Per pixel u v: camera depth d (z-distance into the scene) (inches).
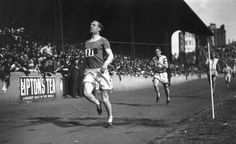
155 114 421.7
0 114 429.7
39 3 971.3
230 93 709.9
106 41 315.0
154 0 1371.8
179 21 1694.1
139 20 1487.5
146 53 1584.6
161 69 547.2
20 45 705.0
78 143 259.6
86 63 321.1
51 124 346.9
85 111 464.8
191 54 2322.8
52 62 725.3
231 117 351.9
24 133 298.2
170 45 1750.7
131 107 505.0
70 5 1101.1
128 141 266.1
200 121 336.8
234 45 2731.3
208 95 721.6
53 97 707.4
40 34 933.8
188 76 1745.8
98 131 307.0
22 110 483.5
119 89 1005.2
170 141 248.2
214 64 733.3
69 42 1104.8
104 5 1231.5
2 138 276.7
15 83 604.7
